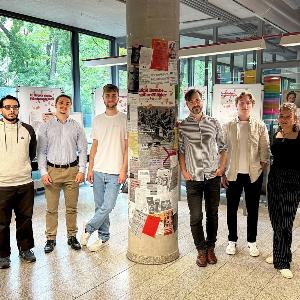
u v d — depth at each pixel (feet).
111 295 8.59
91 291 8.77
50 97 18.30
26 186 10.19
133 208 10.32
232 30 21.40
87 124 23.34
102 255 10.88
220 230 13.25
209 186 9.99
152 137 9.88
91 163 11.48
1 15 18.04
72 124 11.19
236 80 20.59
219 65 20.85
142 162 9.99
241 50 14.42
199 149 9.76
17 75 19.69
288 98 16.60
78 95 22.54
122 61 19.19
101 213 11.16
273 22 15.65
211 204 10.09
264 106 17.35
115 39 24.91
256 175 10.53
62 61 21.81
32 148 10.43
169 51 9.66
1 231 9.92
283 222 9.68
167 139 9.96
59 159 11.00
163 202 10.12
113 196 11.10
